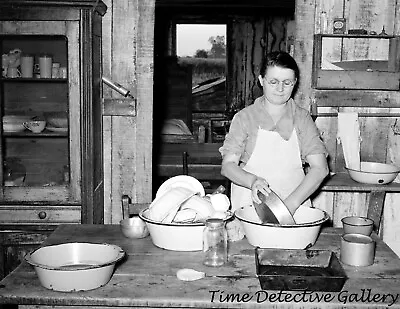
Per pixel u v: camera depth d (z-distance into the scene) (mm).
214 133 6043
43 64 2895
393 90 3193
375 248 2014
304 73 3199
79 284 1615
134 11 3146
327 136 3270
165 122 5684
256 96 6152
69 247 1829
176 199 1970
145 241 2111
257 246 1958
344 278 1608
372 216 3125
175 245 1965
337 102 3221
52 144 2980
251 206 2162
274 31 6055
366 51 3219
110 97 3217
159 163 3818
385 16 3195
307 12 3164
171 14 6023
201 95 6203
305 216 2123
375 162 3277
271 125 2336
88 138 2879
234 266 1827
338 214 3311
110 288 1647
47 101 2959
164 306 1574
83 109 2850
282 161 2352
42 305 1608
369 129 3277
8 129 2926
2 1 2715
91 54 2832
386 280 1722
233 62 6125
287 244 1890
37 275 1704
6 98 2947
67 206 2936
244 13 6016
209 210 2000
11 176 2969
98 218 3113
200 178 3744
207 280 1712
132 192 3277
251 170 2371
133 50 3174
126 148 3242
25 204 2930
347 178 3166
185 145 4637
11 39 2887
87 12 2791
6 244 2955
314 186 2193
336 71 3146
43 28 2789
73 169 2900
